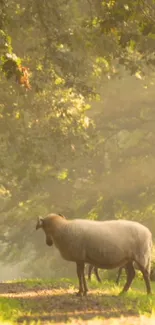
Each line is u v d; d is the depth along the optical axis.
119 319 22.22
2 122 55.38
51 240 28.30
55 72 45.16
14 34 45.44
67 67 43.47
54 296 27.92
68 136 56.56
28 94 50.66
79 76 47.03
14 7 42.38
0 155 58.88
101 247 26.81
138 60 42.78
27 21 42.28
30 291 30.11
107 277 41.50
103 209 86.38
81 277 27.59
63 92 51.09
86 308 24.45
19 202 85.00
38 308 24.73
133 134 90.12
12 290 30.31
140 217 83.94
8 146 58.09
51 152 58.00
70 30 42.88
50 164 60.19
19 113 50.53
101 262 27.09
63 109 51.25
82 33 42.72
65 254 27.36
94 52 45.06
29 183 70.62
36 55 47.06
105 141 87.44
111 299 26.41
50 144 57.88
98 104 85.62
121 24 34.44
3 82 48.41
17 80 27.64
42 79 46.62
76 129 55.38
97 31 41.28
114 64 55.19
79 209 87.00
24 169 60.34
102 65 50.47
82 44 43.53
